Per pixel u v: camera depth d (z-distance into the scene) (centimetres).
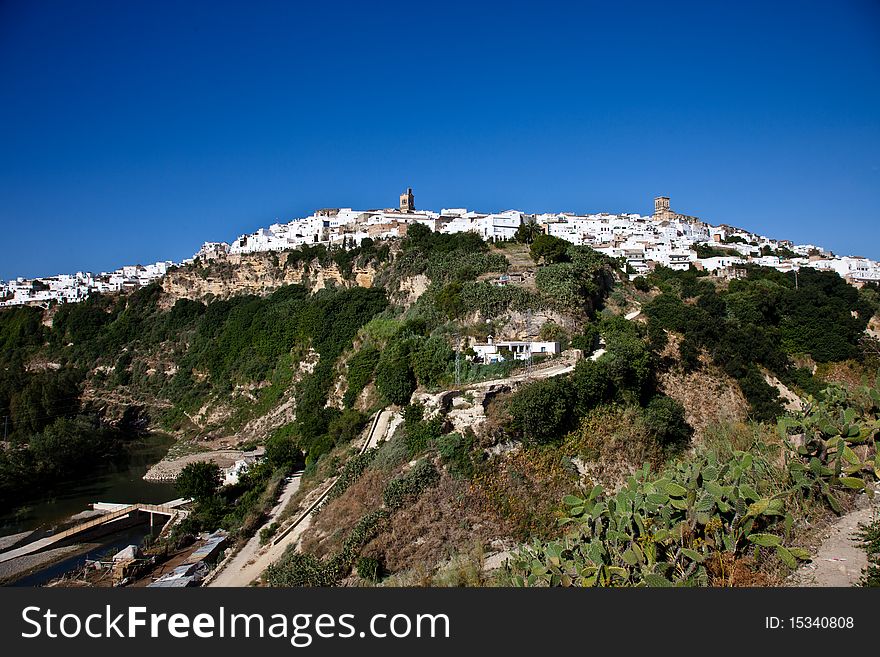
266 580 3750
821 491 2075
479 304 6531
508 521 3678
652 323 6309
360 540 3619
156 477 7681
